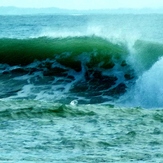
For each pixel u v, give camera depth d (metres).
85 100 61.09
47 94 63.62
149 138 28.08
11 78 72.56
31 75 73.69
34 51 80.75
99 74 72.31
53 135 28.17
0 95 63.25
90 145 25.47
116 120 34.47
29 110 36.38
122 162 20.95
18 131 29.27
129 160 21.45
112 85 67.69
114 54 74.69
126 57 73.62
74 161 20.88
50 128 30.58
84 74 73.12
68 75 73.19
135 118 35.59
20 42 84.88
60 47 80.31
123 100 61.22
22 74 74.44
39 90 65.62
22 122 32.53
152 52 73.31
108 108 40.19
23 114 35.09
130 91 64.38
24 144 25.25
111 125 32.38
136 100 61.09
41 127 30.88
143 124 33.09
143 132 30.00
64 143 25.72
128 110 39.47
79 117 35.28
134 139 27.61
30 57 79.75
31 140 26.42
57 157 21.81
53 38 85.56
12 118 33.81
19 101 41.28
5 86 68.12
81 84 69.12
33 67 77.19
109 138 27.72
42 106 38.41
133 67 71.62
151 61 71.75
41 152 23.16
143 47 74.81
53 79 71.44
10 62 79.75
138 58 72.69
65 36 85.75
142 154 23.11
